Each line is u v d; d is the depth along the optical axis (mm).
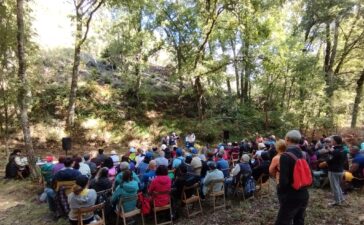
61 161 7676
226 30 19078
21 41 10570
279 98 21969
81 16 17188
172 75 21047
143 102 22172
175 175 7160
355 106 24734
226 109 24297
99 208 5418
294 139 4180
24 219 7043
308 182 3992
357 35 23922
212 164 7121
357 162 7910
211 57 19906
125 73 21875
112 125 19594
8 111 16562
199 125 20812
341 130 22156
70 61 22344
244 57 19047
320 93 19688
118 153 16828
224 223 6164
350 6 21406
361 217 6020
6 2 11859
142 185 6875
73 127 17953
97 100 20688
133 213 5984
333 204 6812
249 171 7684
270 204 7168
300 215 4316
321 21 23094
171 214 6375
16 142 16312
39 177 10266
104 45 22969
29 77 14945
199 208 7242
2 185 10031
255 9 17641
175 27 20188
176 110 23438
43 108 18453
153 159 7863
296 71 19672
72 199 5227
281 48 18812
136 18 20438
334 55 23938
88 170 7488
